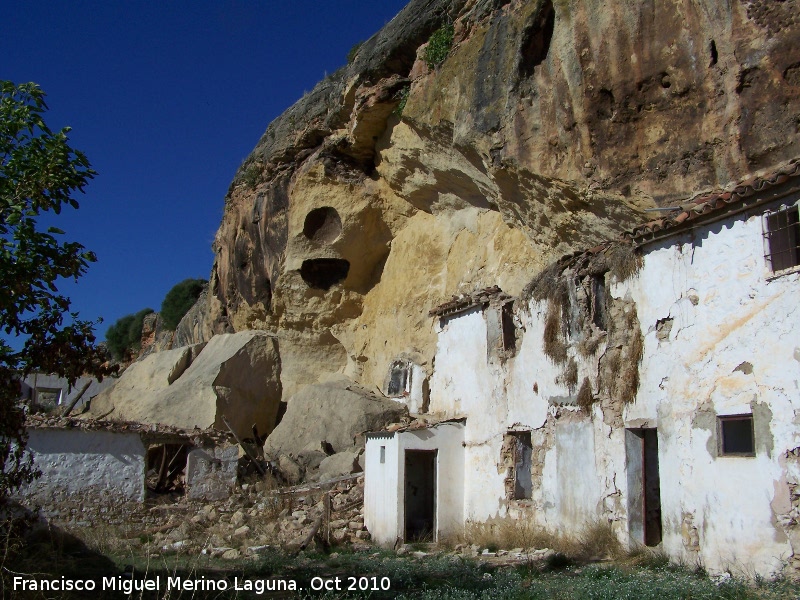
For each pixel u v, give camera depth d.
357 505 16.89
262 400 25.80
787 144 11.66
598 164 14.48
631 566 10.28
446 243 23.17
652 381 10.94
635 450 11.40
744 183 9.79
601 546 11.40
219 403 23.78
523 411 14.08
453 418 15.99
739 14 12.30
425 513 16.22
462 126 17.77
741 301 9.60
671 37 13.34
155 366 27.58
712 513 9.62
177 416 23.58
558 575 10.07
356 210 25.22
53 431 16.61
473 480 15.38
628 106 14.00
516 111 16.20
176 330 43.09
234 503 17.52
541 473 13.38
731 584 8.32
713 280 10.06
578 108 14.72
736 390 9.48
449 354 17.28
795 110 11.62
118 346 60.03
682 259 10.61
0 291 7.33
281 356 27.94
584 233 16.19
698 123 13.02
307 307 27.19
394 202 24.92
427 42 20.08
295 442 22.61
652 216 13.85
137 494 17.11
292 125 26.78
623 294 11.76
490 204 20.91
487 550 12.97
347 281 26.59
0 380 7.99
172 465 19.17
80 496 16.56
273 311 28.06
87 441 16.91
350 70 23.05
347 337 27.14
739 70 12.26
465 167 19.53
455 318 17.25
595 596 8.41
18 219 7.62
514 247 19.70
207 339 34.59
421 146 20.78
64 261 7.90
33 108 8.16
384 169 23.88
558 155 15.39
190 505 17.50
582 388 12.38
